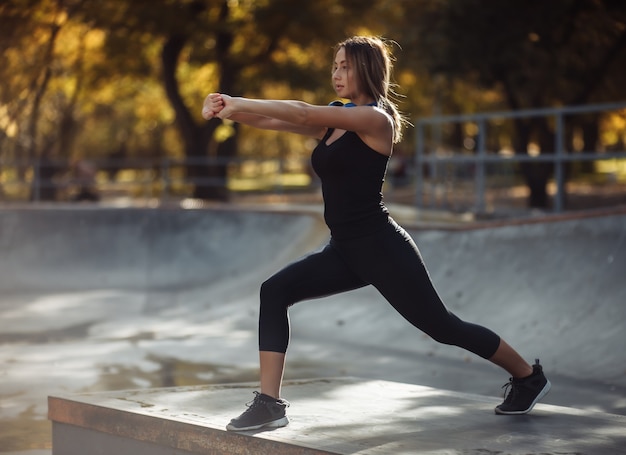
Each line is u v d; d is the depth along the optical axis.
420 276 4.04
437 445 3.82
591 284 8.84
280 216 15.00
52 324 10.77
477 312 9.41
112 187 41.34
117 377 7.50
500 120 36.34
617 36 21.83
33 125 28.53
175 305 12.41
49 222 15.38
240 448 3.96
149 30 23.97
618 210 9.45
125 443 4.42
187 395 4.81
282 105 3.75
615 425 4.23
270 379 4.10
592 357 7.66
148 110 35.62
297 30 24.58
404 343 9.06
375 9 24.30
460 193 22.81
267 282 4.14
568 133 27.25
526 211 17.28
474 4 19.80
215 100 3.72
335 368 7.98
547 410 4.55
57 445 4.74
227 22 23.81
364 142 3.94
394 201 25.42
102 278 14.46
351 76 4.07
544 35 20.34
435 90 31.06
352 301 10.53
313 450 3.74
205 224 15.34
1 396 6.66
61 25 24.67
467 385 7.16
